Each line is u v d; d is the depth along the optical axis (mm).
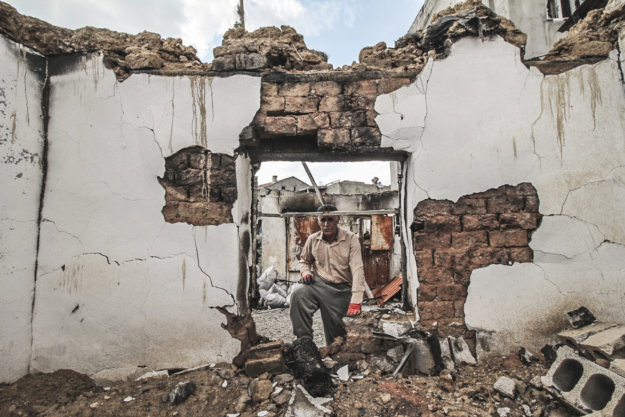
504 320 2510
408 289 3254
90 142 2592
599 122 2568
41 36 2566
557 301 2492
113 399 2252
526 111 2590
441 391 2148
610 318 2457
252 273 2926
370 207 9859
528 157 2570
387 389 2156
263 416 2008
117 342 2500
